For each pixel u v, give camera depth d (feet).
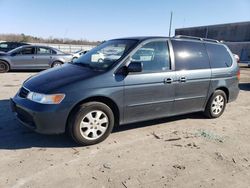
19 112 14.98
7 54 44.60
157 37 17.56
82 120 14.51
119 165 13.08
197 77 18.86
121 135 16.76
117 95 15.30
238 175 12.79
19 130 16.71
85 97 14.32
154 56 16.99
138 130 17.74
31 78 16.40
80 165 12.89
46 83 14.67
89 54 18.29
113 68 15.33
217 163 13.82
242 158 14.55
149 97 16.61
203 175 12.60
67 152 14.15
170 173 12.61
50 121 13.84
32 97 14.37
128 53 15.94
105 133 15.43
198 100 19.44
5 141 15.15
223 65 20.93
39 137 15.81
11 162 12.87
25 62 45.32
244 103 27.53
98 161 13.35
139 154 14.33
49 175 11.92
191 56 18.90
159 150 14.93
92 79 14.66
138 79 15.97
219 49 21.11
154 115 17.28
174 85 17.62
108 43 18.60
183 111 18.85
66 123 14.37
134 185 11.50
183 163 13.60
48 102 13.82
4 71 44.37
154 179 12.05
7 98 24.84
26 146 14.64
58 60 47.73
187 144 15.90
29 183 11.27
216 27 175.83
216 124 19.89
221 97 21.06
